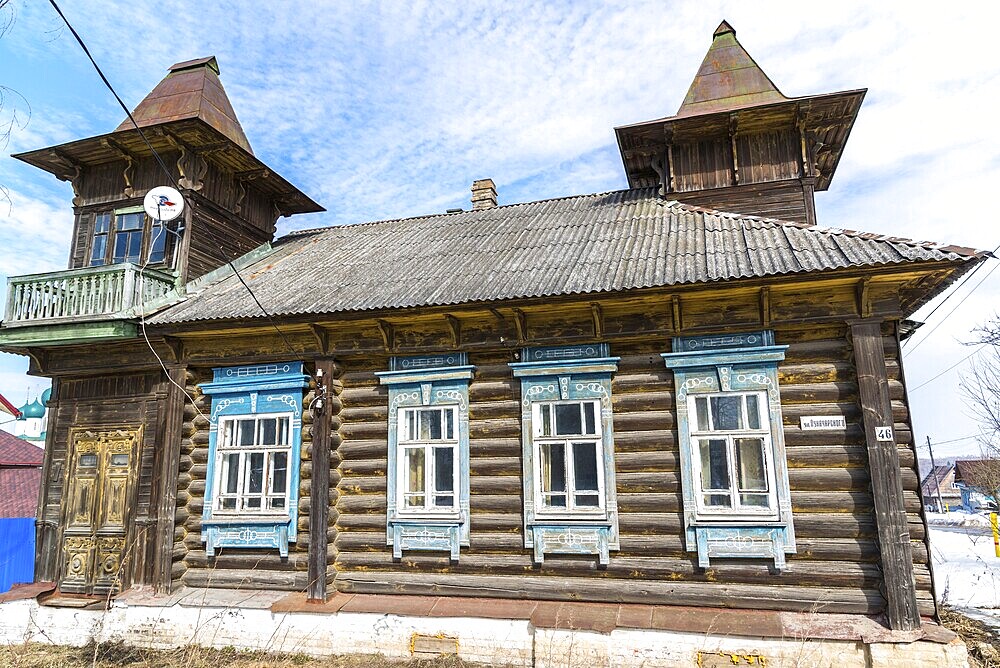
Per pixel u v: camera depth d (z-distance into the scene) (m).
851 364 7.34
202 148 11.26
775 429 7.33
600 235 9.80
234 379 9.36
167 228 10.99
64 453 10.15
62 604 8.94
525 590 7.78
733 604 7.14
